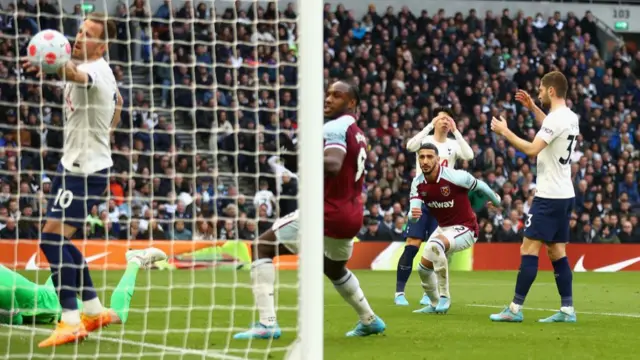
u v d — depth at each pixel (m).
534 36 28.02
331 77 25.98
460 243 10.23
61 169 7.02
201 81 22.25
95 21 7.03
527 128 25.98
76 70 6.74
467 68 26.95
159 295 11.51
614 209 24.50
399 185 23.28
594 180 24.73
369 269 20.20
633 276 18.86
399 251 20.42
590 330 8.53
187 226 18.86
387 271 19.62
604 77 27.61
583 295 13.54
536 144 9.14
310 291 5.72
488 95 26.50
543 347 7.23
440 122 11.84
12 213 16.66
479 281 16.66
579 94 27.12
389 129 24.53
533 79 27.09
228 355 6.42
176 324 8.42
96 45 7.03
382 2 28.45
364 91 25.56
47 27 20.25
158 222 18.50
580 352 6.96
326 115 7.26
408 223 11.59
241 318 8.92
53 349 6.65
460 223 10.31
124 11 21.77
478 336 7.90
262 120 22.08
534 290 14.55
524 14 29.30
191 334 7.65
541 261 21.08
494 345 7.30
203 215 19.16
